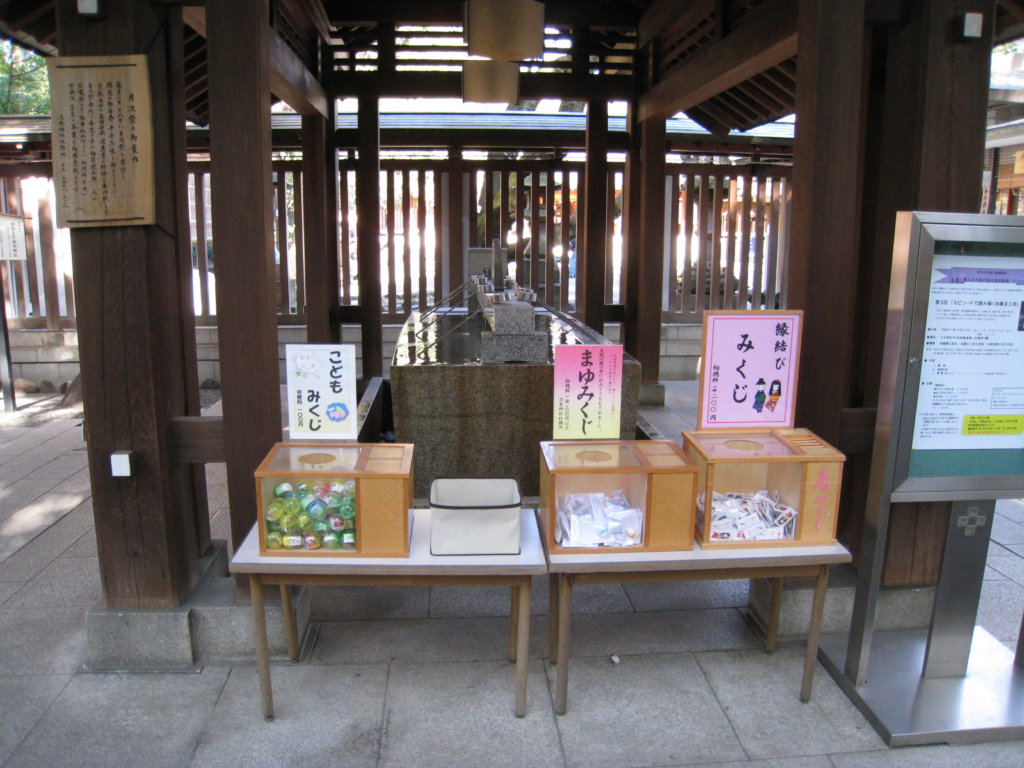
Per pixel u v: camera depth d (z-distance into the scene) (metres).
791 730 2.54
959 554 2.63
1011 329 2.49
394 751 2.41
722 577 2.54
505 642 3.05
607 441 2.76
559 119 7.95
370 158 6.57
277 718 2.56
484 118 7.83
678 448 2.70
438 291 8.25
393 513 2.41
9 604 3.40
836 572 3.15
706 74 5.09
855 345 3.27
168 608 2.83
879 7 2.81
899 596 3.09
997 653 2.92
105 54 2.54
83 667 2.87
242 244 2.70
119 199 2.58
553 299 8.41
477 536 2.46
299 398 2.72
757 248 8.48
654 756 2.40
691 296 8.66
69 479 5.24
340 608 3.31
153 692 2.71
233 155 2.66
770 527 2.59
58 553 3.97
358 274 6.77
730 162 8.75
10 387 7.27
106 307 2.65
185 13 3.56
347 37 6.55
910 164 2.85
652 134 6.71
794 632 3.06
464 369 4.28
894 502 2.73
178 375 2.91
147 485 2.75
